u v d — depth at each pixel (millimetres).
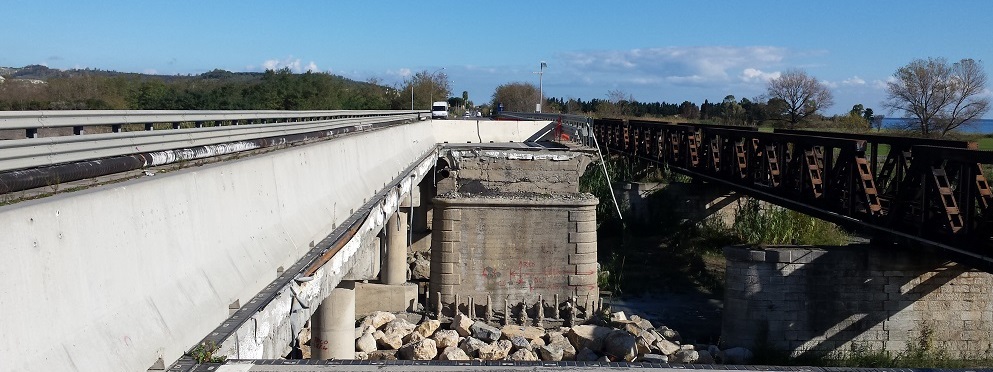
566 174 33312
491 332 27625
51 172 7570
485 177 33250
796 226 35906
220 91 51562
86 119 9383
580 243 31672
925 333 23953
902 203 20703
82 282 5605
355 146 16438
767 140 29109
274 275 9367
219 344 6953
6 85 38531
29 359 4883
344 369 6734
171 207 7164
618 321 28828
